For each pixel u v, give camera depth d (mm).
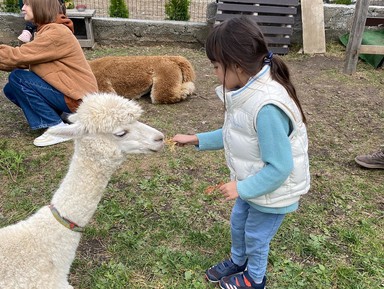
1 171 1805
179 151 2035
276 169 927
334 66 3312
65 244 1078
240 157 1021
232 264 1299
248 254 1170
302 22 3555
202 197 1694
